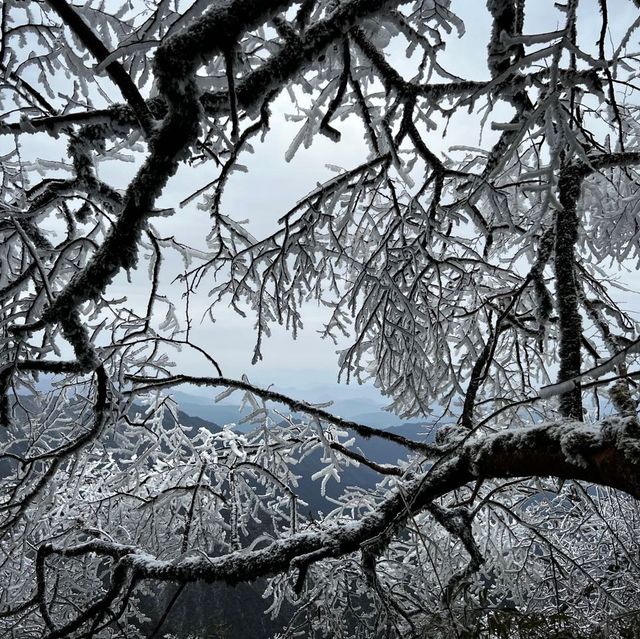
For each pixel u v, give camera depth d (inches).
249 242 177.2
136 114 80.0
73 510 225.6
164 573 147.9
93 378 158.7
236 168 134.0
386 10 82.4
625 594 195.6
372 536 125.0
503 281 199.6
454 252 209.2
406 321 172.6
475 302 188.7
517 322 157.8
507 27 98.3
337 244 163.5
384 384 177.6
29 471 143.1
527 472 91.5
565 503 284.0
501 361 213.0
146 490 244.1
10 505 142.6
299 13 75.9
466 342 188.5
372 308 168.7
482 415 194.9
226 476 223.0
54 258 161.8
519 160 166.2
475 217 155.6
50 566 209.9
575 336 110.6
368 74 144.3
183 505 236.2
